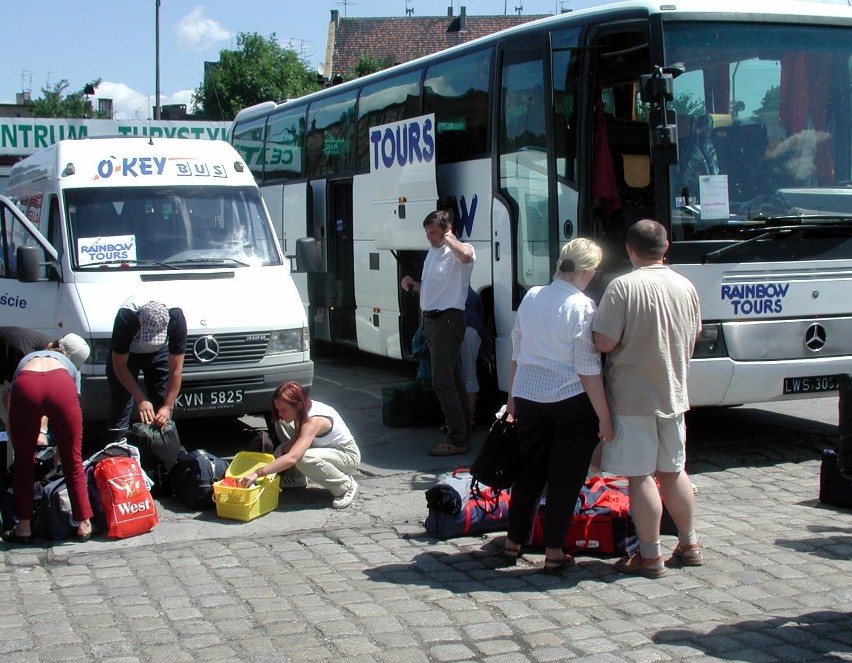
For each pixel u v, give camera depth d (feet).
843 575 18.85
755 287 26.35
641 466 18.34
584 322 18.26
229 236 32.45
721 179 26.32
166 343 25.76
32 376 20.85
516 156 31.65
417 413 32.83
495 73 32.55
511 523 19.62
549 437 19.04
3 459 24.06
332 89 46.03
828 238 27.04
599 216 28.60
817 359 26.94
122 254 30.94
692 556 19.38
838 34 28.09
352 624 16.84
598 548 20.10
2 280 33.17
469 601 17.84
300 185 48.49
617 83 29.81
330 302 46.06
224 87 155.53
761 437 30.78
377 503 24.29
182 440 32.48
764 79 27.17
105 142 33.58
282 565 19.99
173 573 19.62
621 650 15.61
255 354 29.22
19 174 38.27
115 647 16.07
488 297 33.40
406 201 36.68
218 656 15.67
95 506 21.99
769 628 16.40
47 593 18.61
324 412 24.27
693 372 25.91
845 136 27.78
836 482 23.34
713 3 27.20
